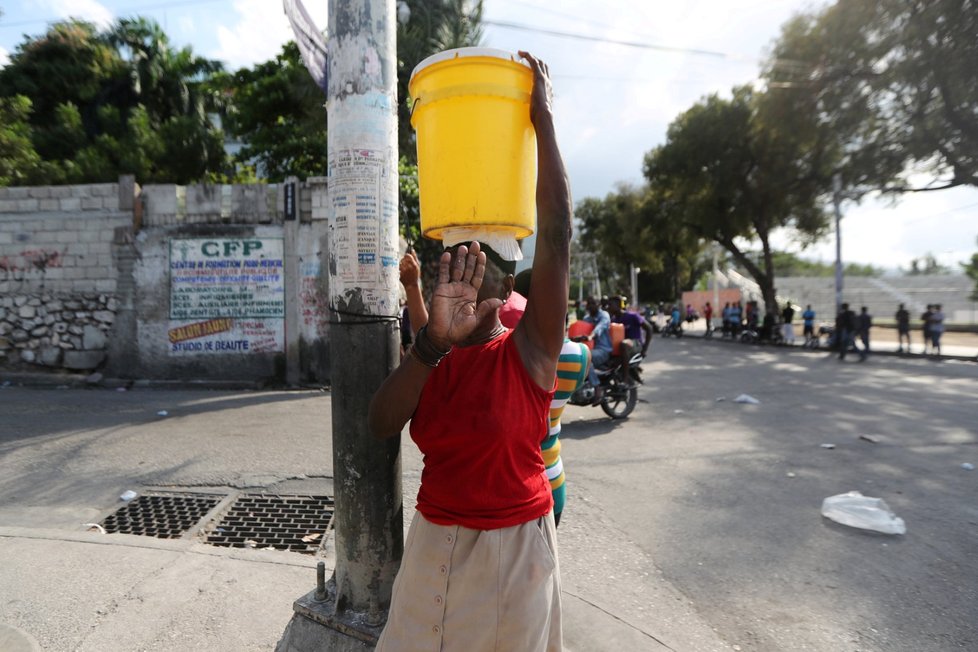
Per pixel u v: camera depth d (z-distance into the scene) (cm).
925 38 1565
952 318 4053
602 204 5047
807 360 1658
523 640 143
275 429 682
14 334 1041
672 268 4509
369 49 218
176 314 1037
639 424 763
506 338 153
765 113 2066
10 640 256
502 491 144
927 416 785
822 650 277
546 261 150
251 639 264
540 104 163
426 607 147
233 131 2577
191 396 919
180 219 1043
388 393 151
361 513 224
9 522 419
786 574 350
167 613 284
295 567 334
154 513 441
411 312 246
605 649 270
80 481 502
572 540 400
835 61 1786
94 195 1039
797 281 5331
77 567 329
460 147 164
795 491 493
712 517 438
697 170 2583
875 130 1869
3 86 2300
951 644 280
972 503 461
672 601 321
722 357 1766
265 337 1041
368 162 217
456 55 163
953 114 1628
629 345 789
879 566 359
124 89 2431
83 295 1042
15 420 719
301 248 1036
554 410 215
